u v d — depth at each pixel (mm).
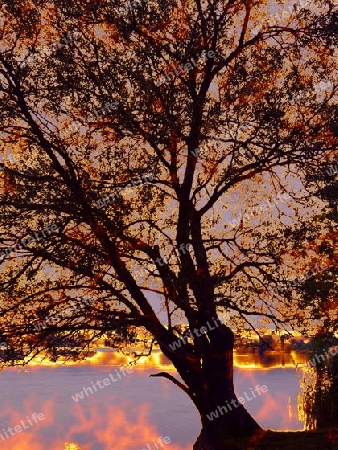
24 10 12820
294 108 14492
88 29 13141
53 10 12961
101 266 13414
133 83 12398
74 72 12641
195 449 15328
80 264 12969
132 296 13648
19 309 13461
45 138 13016
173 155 13711
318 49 14328
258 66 13891
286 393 41031
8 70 12555
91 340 13469
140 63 12516
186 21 13414
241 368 54312
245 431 15617
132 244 13367
